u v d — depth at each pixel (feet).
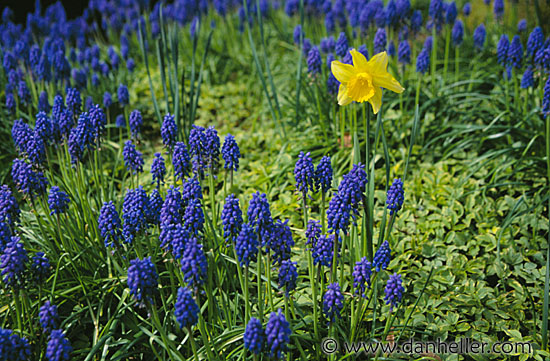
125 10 32.17
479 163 17.15
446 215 15.20
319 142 18.40
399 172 17.33
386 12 20.04
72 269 11.97
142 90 26.00
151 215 10.76
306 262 13.39
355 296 9.95
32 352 9.82
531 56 16.63
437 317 11.88
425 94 20.10
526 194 15.81
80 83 20.71
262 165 18.15
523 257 13.67
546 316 10.90
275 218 15.48
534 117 17.19
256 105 24.35
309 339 10.05
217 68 28.04
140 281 8.58
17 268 9.27
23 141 12.17
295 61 26.22
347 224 9.81
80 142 12.15
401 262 13.61
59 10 30.45
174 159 11.29
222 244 11.84
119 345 10.95
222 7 30.17
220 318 10.70
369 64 9.84
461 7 30.81
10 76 18.94
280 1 35.17
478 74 21.65
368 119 10.54
